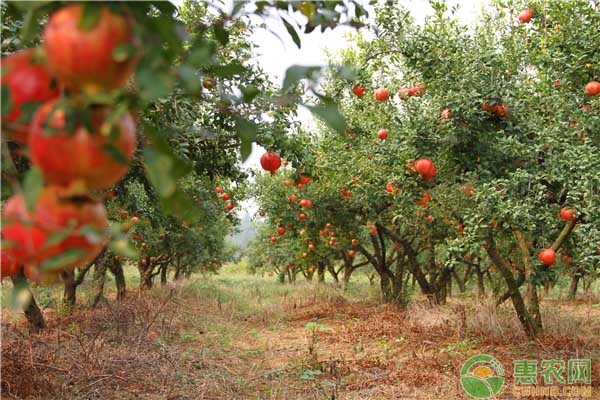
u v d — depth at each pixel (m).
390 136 7.60
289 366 6.42
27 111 0.74
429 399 4.95
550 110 6.29
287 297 15.15
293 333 9.03
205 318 10.24
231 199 8.56
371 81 7.70
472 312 8.38
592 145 6.02
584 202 5.63
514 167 6.34
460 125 6.05
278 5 1.19
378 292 15.27
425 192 6.88
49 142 0.71
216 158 4.62
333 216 11.30
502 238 7.74
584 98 6.21
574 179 5.71
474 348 6.77
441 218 8.41
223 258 22.14
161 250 15.41
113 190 4.08
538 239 6.66
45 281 0.77
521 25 7.04
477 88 6.11
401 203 6.92
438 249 12.37
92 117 0.72
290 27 1.23
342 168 8.84
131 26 0.73
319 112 0.88
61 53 0.70
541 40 6.79
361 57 7.31
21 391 4.63
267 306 12.82
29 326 7.71
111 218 7.60
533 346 6.61
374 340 7.90
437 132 6.31
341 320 10.15
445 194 6.82
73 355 5.83
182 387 5.31
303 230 11.88
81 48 0.69
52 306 10.52
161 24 0.86
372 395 5.14
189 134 3.90
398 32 6.50
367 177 8.80
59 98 0.74
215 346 7.64
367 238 14.20
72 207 0.74
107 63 0.71
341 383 5.57
